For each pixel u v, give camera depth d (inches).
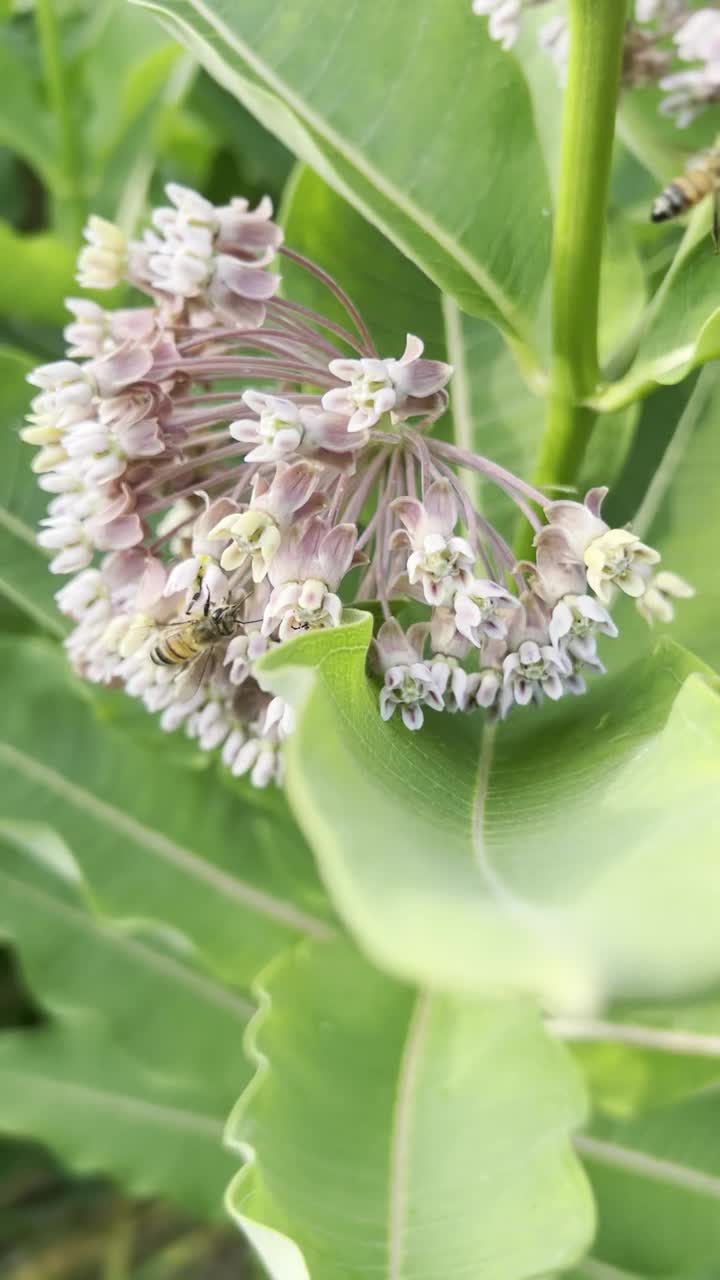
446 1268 10.8
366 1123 11.9
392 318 13.1
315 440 10.2
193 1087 16.0
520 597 10.4
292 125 10.8
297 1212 11.1
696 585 12.9
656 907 7.4
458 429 13.3
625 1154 15.2
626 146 14.1
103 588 11.2
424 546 10.1
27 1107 16.9
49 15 16.6
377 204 11.2
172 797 14.8
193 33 11.0
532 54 13.2
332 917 14.5
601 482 12.7
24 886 16.1
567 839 8.9
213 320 11.3
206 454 10.9
